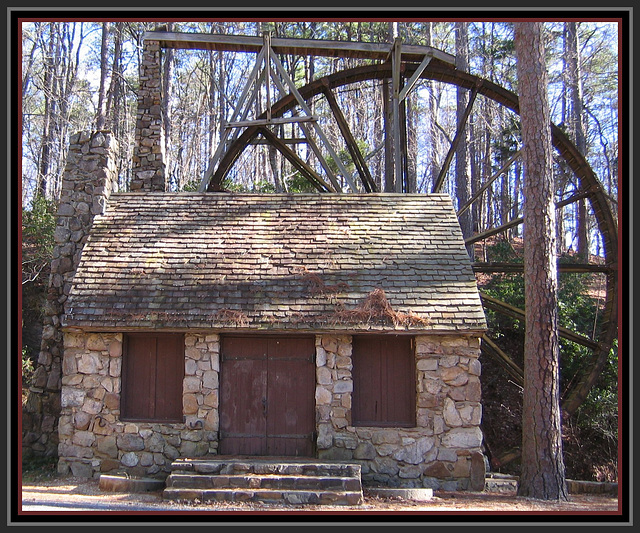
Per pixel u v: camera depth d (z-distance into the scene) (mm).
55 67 28141
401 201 13586
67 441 10766
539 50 11016
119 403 10773
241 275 11469
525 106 10992
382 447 10477
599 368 15914
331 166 23906
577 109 24625
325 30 29312
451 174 34750
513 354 18359
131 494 9445
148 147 16281
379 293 10883
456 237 12516
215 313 10680
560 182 26578
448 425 10500
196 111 34906
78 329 10688
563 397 16797
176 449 10617
